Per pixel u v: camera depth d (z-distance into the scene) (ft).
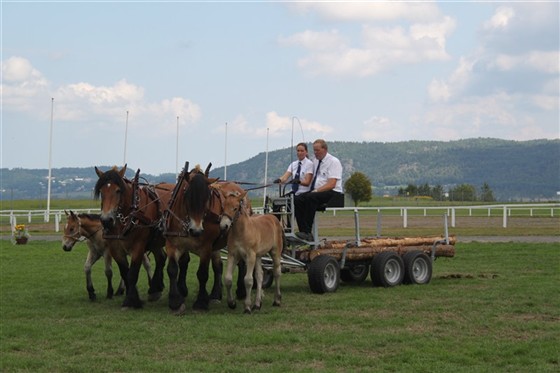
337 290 56.70
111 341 38.14
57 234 129.18
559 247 91.25
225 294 57.06
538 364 32.55
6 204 320.50
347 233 112.27
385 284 57.82
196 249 47.85
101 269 74.02
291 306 48.98
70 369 32.42
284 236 51.21
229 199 45.34
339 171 56.90
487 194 379.35
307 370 31.45
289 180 57.47
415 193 402.11
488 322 41.98
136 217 48.52
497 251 87.10
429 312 45.60
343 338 37.91
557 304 47.93
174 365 32.58
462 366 32.14
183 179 47.60
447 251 63.87
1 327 42.27
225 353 35.37
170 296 47.06
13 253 91.97
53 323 43.73
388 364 32.55
